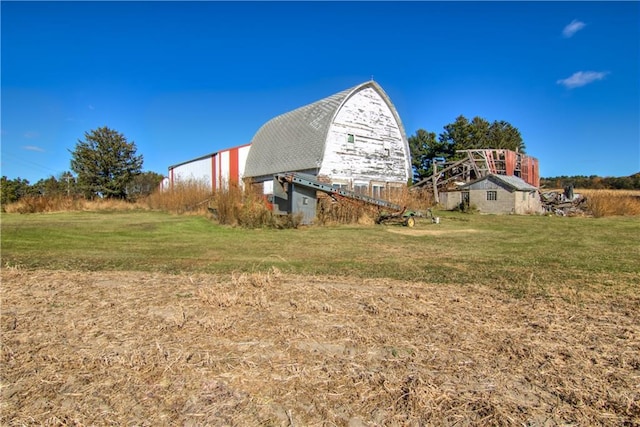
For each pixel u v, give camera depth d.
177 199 21.52
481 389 2.32
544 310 3.82
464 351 2.84
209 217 16.95
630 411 2.10
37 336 3.07
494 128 55.62
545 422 2.01
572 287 4.86
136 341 2.97
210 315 3.55
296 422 2.00
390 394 2.26
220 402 2.17
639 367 2.60
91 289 4.55
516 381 2.42
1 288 4.59
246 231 12.46
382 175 23.08
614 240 10.74
